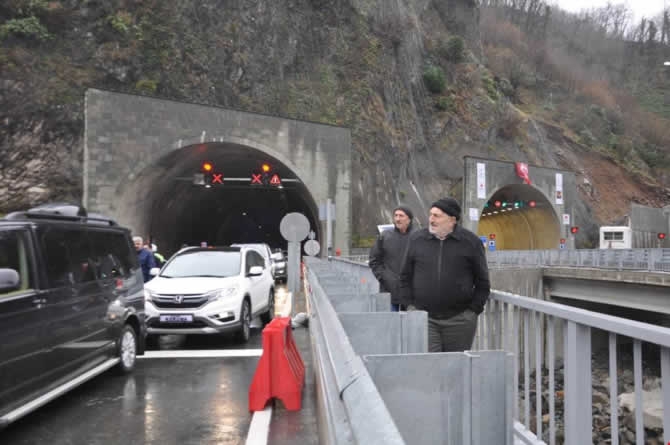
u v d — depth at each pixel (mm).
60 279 5844
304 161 37031
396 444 1038
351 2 52875
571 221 61500
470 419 2738
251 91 44812
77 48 37094
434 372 2730
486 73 71312
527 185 56438
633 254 26859
